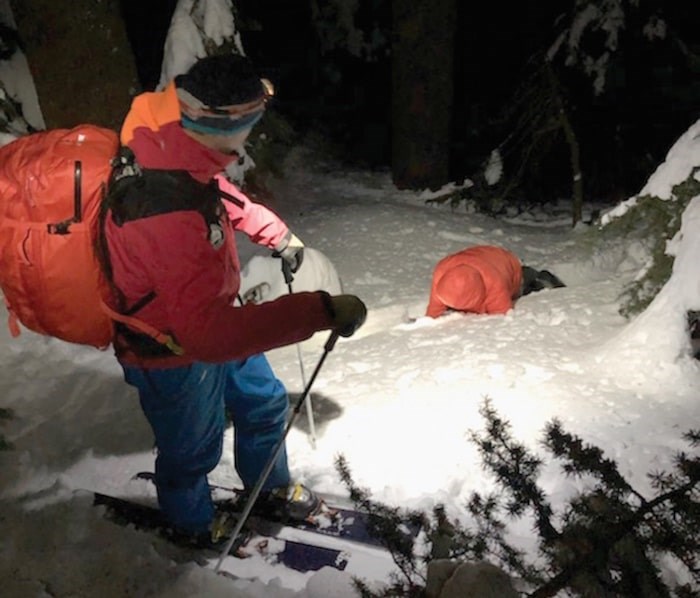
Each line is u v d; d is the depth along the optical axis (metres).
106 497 3.16
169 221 2.14
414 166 10.09
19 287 2.30
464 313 5.30
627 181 10.13
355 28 11.91
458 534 2.35
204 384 2.57
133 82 7.02
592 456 2.14
